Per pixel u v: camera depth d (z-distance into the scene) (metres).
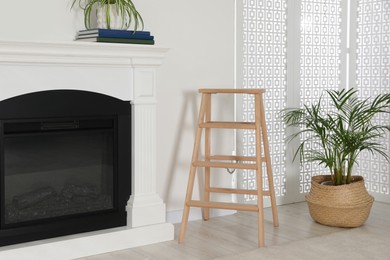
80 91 4.05
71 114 4.04
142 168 4.28
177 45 4.63
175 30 4.61
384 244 4.23
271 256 4.00
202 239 4.34
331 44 5.44
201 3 4.71
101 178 4.20
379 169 5.39
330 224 4.62
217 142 4.86
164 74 4.59
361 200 4.58
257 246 4.21
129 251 4.13
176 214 4.71
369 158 5.45
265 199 5.13
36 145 3.98
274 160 5.20
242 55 4.94
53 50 3.88
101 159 4.20
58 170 4.06
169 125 4.64
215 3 4.77
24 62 3.84
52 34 4.17
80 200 4.14
